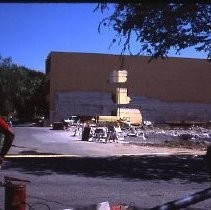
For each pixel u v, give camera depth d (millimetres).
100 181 12633
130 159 18844
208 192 2756
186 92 69062
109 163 17297
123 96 60406
